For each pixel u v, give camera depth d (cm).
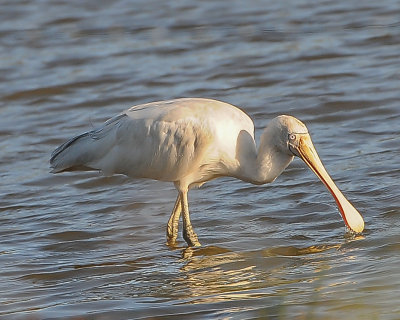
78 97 2283
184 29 2795
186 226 1399
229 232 1445
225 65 2450
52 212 1608
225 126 1378
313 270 1230
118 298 1195
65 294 1229
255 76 2359
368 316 1020
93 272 1312
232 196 1612
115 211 1598
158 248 1405
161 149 1388
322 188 1611
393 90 2156
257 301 1130
